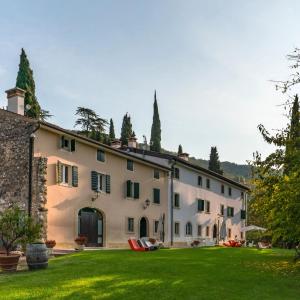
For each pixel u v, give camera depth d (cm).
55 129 2708
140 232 3634
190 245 4203
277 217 1734
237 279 1438
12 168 2662
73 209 2875
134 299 1096
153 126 8400
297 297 1237
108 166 3259
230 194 5488
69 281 1295
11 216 1688
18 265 1755
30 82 4416
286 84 1683
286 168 1783
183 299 1117
